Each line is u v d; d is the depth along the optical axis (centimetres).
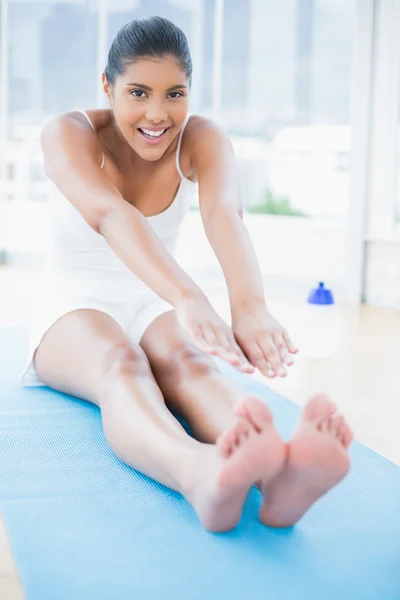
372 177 422
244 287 149
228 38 455
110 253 187
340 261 442
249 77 456
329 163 446
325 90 441
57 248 191
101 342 166
